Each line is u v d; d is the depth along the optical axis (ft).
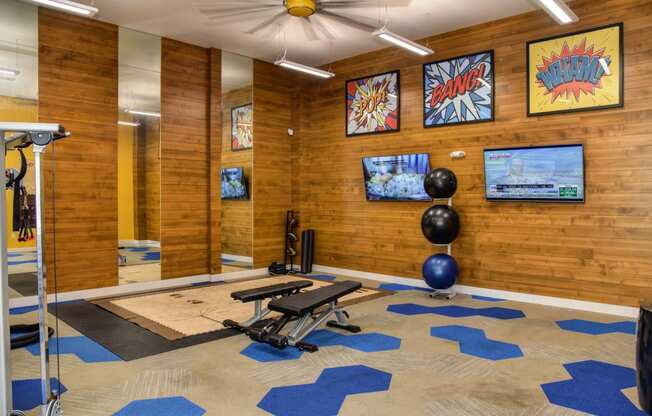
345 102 24.22
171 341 12.96
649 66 15.30
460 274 19.83
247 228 24.02
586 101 16.55
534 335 13.61
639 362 7.43
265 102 24.80
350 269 24.13
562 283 17.19
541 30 17.61
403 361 11.48
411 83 21.54
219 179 22.72
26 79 17.16
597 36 16.28
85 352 12.03
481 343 12.87
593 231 16.47
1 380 6.69
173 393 9.57
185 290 20.03
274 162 25.30
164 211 20.94
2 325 6.66
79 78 18.38
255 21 18.69
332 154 24.86
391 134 22.33
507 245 18.53
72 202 18.17
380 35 16.02
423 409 8.90
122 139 19.71
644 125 15.40
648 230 15.35
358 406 9.02
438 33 20.42
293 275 24.36
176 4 17.13
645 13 15.37
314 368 11.00
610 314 16.05
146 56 20.34
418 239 21.36
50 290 17.54
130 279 19.81
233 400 9.26
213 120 22.44
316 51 23.03
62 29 17.93
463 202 19.77
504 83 18.60
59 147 17.80
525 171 17.71
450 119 20.13
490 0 16.97
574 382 10.20
